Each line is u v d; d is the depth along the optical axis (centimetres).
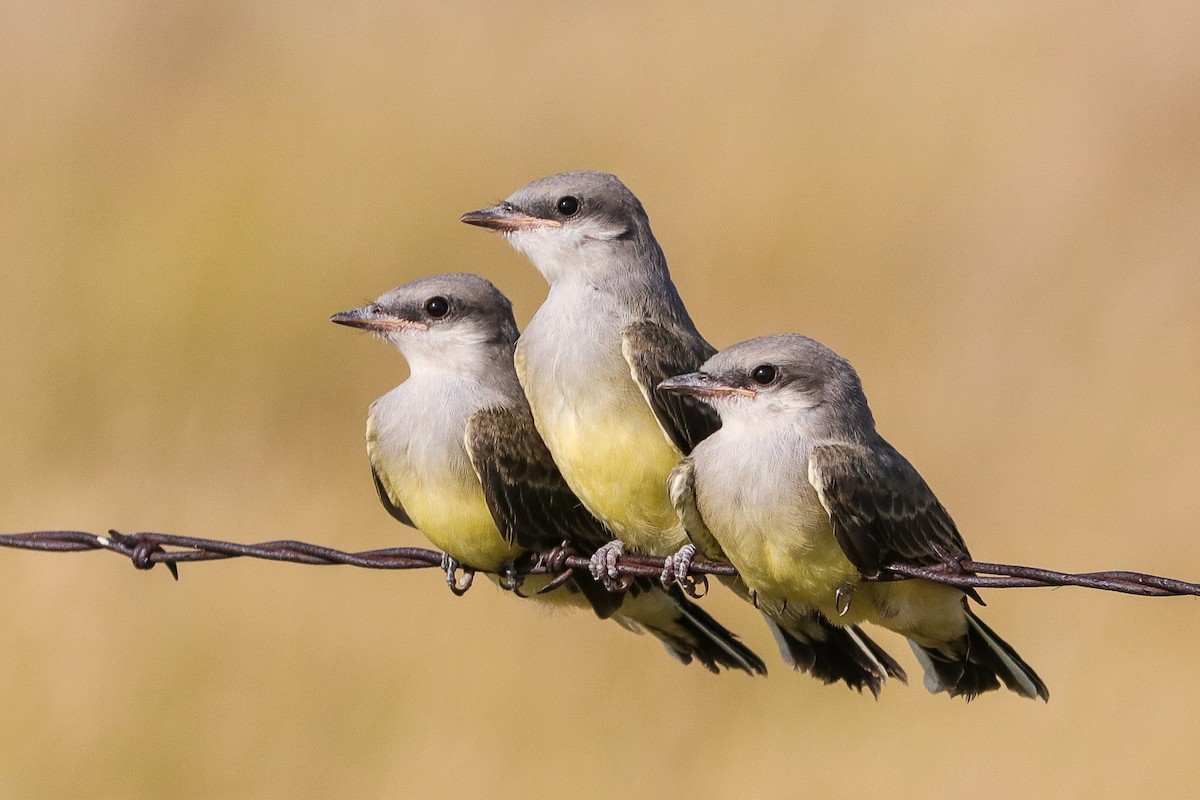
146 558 1180
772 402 1131
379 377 2130
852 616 1133
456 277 1255
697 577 1188
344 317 1245
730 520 1117
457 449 1209
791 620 1166
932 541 1136
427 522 1221
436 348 1234
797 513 1105
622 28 2608
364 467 1962
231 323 2225
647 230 1257
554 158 2388
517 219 1250
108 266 2297
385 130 2442
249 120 2456
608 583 1171
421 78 2544
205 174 2383
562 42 2594
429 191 2361
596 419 1195
